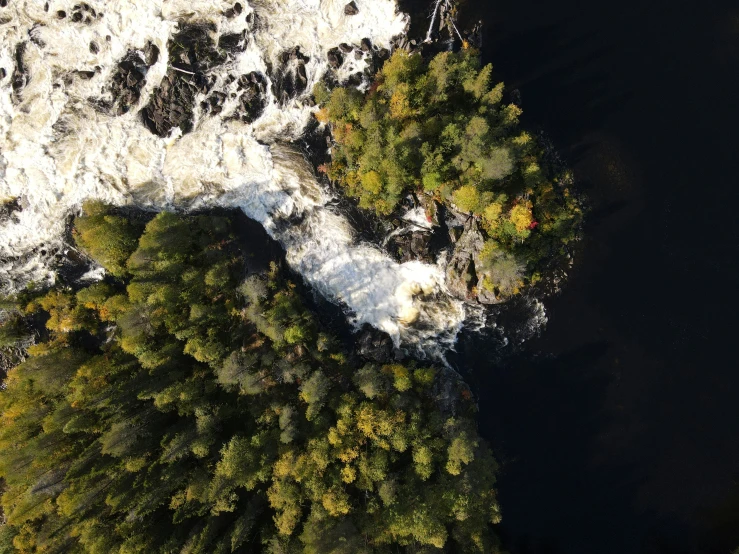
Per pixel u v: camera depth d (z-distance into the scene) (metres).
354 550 38.81
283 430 42.75
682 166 46.97
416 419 43.47
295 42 49.62
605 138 47.25
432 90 43.59
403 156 42.41
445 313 49.78
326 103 48.59
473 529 42.59
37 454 42.06
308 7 49.16
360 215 49.84
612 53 47.09
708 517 46.03
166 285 44.53
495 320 49.28
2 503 43.81
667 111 46.94
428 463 41.56
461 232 47.66
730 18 46.31
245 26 49.69
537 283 48.12
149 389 42.53
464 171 43.84
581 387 48.22
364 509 42.62
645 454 47.31
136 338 44.53
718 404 46.59
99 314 50.22
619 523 47.25
